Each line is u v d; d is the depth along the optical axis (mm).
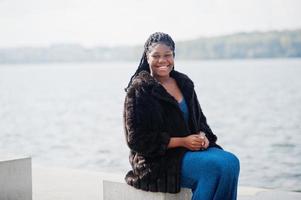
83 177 5652
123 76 51875
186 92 3559
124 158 12008
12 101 30875
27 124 20297
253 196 4574
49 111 24953
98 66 69750
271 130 17359
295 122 18781
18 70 66938
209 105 25906
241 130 17719
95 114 23141
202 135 3354
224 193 3225
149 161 3381
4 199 4051
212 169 3223
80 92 35469
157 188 3373
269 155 12617
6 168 4059
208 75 46594
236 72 48781
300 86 33344
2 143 15938
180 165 3307
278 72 45656
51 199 4762
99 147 13906
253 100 26984
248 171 10508
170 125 3400
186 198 3447
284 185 8930
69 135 16906
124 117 3408
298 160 11617
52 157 12891
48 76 56312
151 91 3375
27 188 4223
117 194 3619
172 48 3561
